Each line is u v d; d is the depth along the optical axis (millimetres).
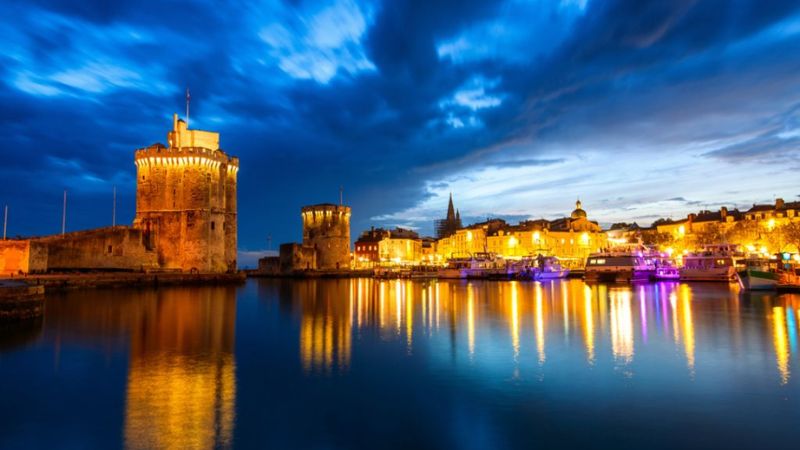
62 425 11344
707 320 27016
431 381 14883
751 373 15438
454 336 22703
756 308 33094
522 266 91375
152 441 10477
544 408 12422
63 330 24141
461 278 94062
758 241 99938
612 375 15336
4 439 10531
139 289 56750
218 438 10648
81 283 54094
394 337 22609
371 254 156375
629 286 62250
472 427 11266
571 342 20766
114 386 14375
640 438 10531
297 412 12258
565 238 131500
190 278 67625
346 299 45000
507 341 21188
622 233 137875
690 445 10164
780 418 11586
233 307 36312
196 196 74125
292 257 110188
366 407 12617
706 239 110625
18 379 15062
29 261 50031
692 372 15617
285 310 34375
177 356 18391
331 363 17312
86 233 60969
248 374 15789
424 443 10398
